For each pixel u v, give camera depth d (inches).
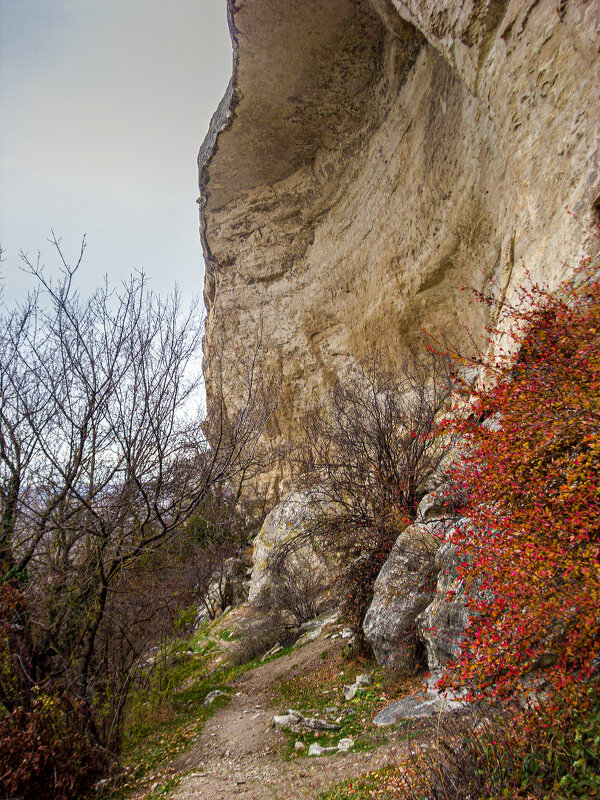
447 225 546.9
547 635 117.7
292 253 880.9
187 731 308.0
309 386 832.9
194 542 391.9
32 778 215.8
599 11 245.4
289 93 706.8
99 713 291.3
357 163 745.0
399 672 267.3
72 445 283.6
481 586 138.4
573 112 270.5
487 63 349.4
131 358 290.4
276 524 653.3
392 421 417.1
